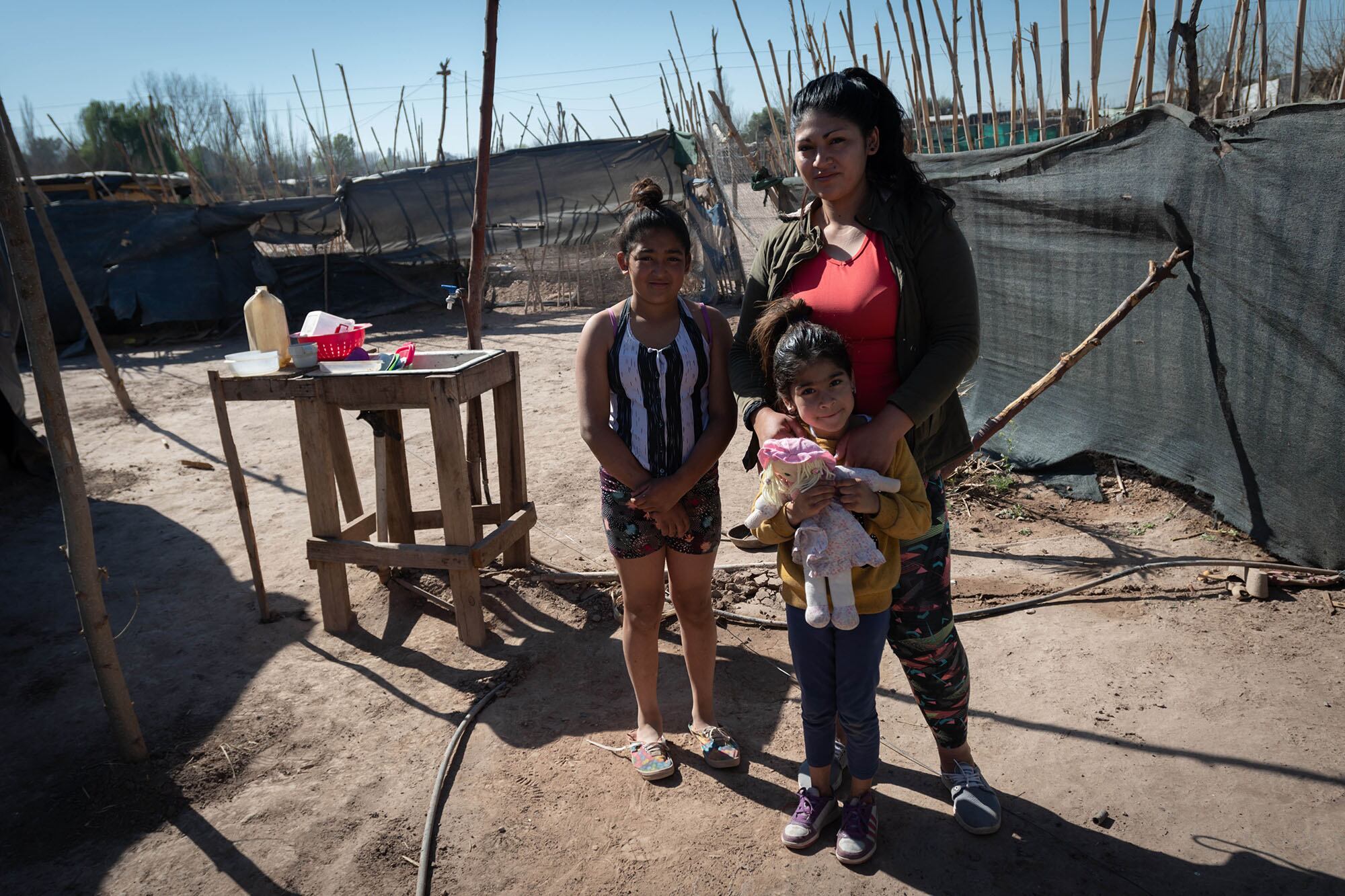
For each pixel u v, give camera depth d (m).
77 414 8.32
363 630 3.89
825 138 2.18
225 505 5.64
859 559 2.16
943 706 2.50
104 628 2.88
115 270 12.39
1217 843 2.42
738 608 3.92
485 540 3.73
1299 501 3.84
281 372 3.69
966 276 2.22
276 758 3.02
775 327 2.28
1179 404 4.46
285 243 13.46
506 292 15.90
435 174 13.25
